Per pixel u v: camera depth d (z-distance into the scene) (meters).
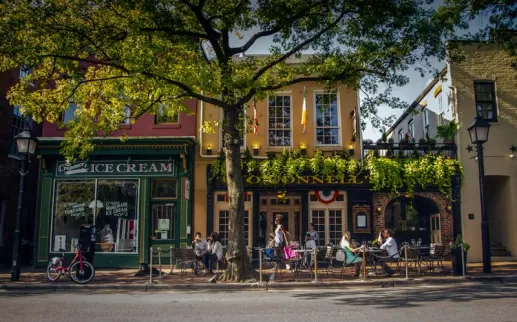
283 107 18.92
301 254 15.30
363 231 17.98
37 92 14.38
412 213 19.92
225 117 13.55
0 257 19.16
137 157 18.11
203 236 17.95
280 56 14.27
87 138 14.52
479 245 17.92
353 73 13.68
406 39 12.93
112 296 10.82
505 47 15.50
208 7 13.11
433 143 18.41
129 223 17.92
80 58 12.61
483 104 18.81
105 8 12.45
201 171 18.38
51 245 17.78
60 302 9.70
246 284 12.27
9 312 8.37
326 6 12.80
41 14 11.52
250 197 18.30
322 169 17.77
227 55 13.40
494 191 19.62
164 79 12.40
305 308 8.59
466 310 8.05
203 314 8.05
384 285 12.31
